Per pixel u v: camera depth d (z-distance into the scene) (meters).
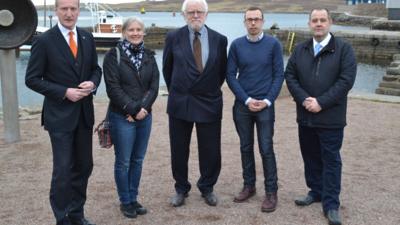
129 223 4.26
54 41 3.68
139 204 4.50
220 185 5.27
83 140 3.89
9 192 5.01
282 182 5.36
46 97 3.79
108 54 4.14
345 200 4.80
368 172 5.70
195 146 6.93
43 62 3.67
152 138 7.36
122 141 4.18
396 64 16.45
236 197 4.76
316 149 4.55
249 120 4.59
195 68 4.38
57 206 3.78
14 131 7.09
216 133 4.60
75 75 3.74
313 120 4.22
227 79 4.50
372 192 5.02
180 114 4.48
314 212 4.49
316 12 4.16
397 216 4.41
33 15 6.60
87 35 3.86
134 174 4.39
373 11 75.19
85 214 4.45
